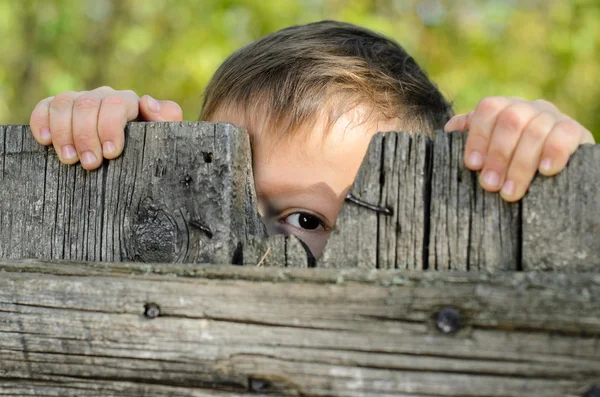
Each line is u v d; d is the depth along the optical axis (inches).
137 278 64.8
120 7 304.5
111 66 303.6
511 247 61.6
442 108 124.6
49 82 288.0
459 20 288.4
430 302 58.1
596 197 59.5
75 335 65.8
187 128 69.3
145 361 63.6
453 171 63.7
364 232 64.8
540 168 60.3
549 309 55.8
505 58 280.5
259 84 103.2
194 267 63.6
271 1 261.1
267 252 67.0
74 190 72.6
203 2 273.3
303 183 95.4
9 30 291.1
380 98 104.4
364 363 58.7
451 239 63.1
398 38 262.7
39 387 66.6
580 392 54.5
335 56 108.3
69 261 67.6
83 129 71.1
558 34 283.3
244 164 71.2
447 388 56.8
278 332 60.7
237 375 61.3
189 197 68.6
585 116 301.7
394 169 64.6
